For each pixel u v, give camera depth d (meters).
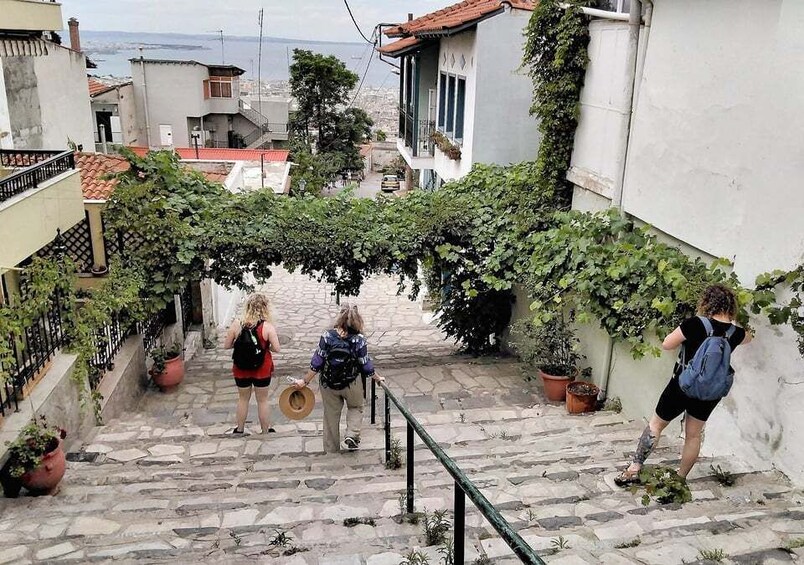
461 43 15.04
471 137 14.12
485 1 15.81
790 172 5.47
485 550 4.28
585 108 9.62
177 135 42.38
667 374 7.33
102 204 12.34
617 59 8.58
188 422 9.19
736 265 6.20
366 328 15.70
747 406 5.87
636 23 7.94
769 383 5.61
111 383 9.16
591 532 4.52
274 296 18.77
